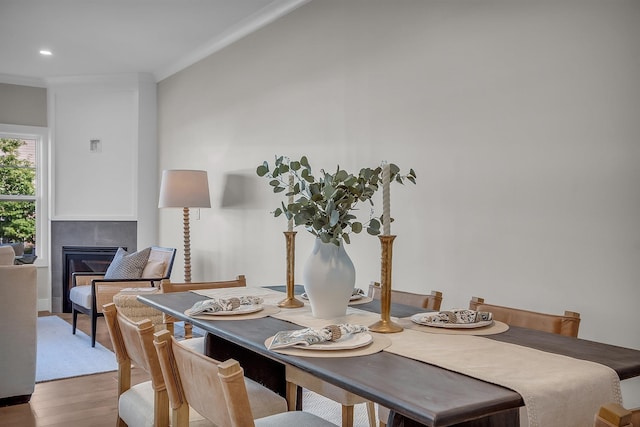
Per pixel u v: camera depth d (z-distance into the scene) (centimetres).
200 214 518
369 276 329
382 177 176
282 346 149
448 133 279
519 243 245
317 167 368
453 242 276
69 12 414
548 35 235
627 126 208
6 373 319
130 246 608
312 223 185
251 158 439
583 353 146
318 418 172
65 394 343
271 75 415
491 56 258
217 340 228
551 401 117
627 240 208
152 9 407
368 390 117
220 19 429
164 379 161
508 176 250
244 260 449
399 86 307
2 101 599
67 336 497
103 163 615
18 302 319
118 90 611
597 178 217
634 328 206
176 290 276
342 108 347
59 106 617
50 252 619
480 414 107
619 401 128
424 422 104
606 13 214
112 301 464
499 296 254
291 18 392
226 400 125
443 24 281
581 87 222
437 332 172
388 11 314
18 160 621
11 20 431
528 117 242
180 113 557
